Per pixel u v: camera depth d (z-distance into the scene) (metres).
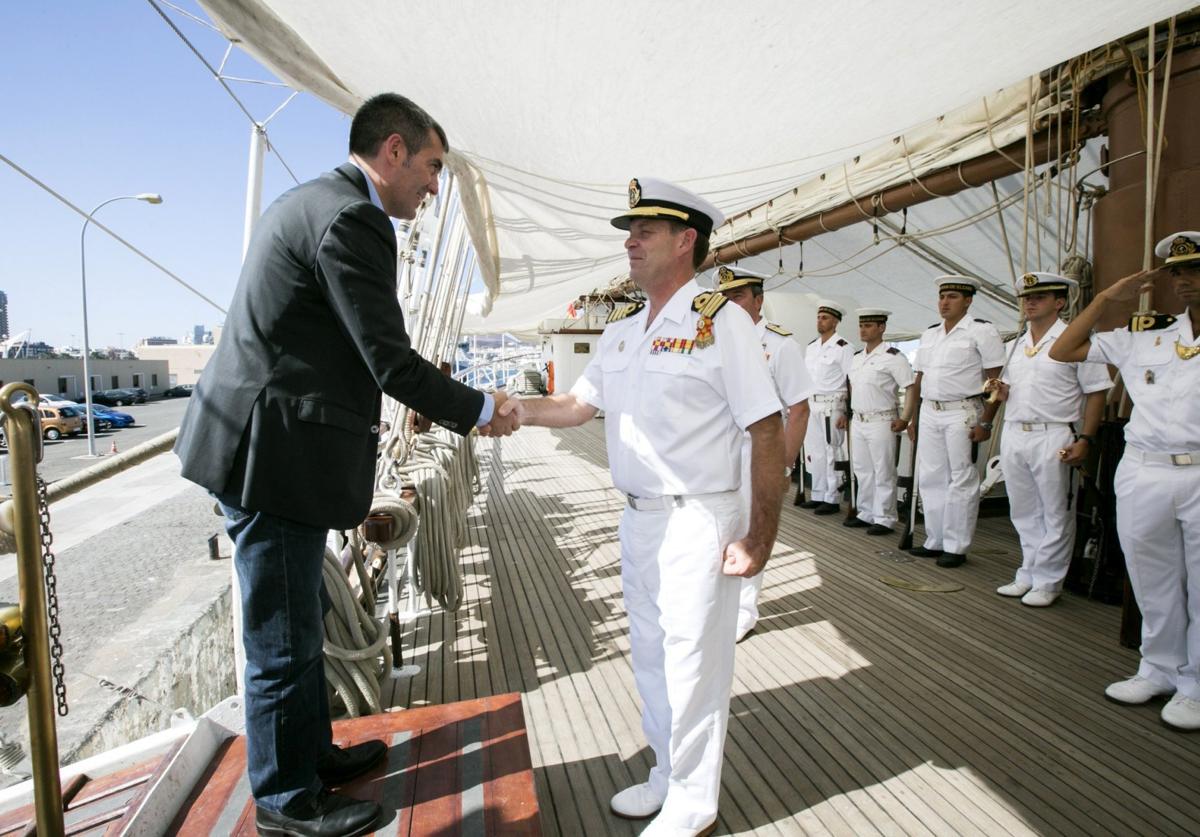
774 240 6.48
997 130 4.16
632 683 2.91
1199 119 3.13
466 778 1.76
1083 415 3.61
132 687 4.32
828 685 2.83
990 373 4.22
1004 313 6.87
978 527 5.36
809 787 2.17
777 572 4.34
